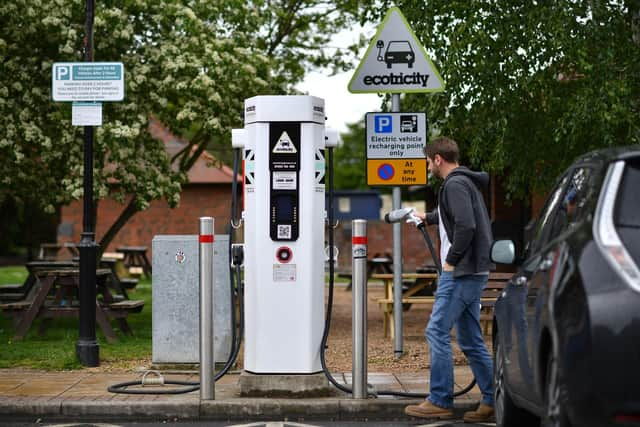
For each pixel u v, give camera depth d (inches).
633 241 189.3
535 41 477.4
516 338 251.3
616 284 181.8
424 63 428.8
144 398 346.9
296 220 346.6
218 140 716.7
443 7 491.5
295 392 344.8
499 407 288.5
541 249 241.6
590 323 180.1
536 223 269.0
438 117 509.0
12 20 629.0
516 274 268.2
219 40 650.8
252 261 349.4
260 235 347.3
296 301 346.3
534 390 226.4
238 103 652.1
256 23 678.5
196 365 420.5
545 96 518.6
